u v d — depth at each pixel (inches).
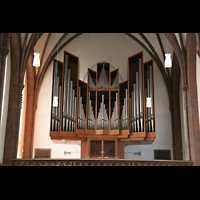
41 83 979.9
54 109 783.1
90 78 868.6
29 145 922.1
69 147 945.5
